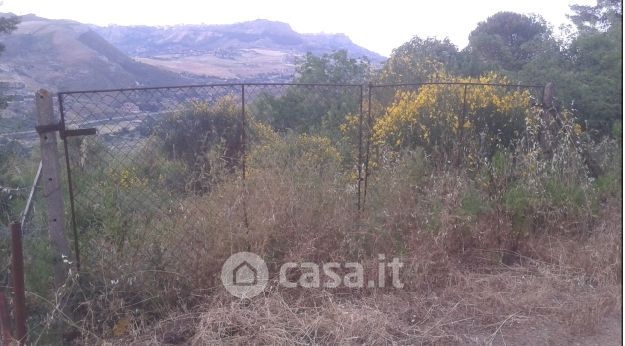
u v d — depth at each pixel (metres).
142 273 4.79
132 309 4.72
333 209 5.69
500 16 19.47
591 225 6.50
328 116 9.22
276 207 5.41
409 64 12.68
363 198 6.01
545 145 7.30
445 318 4.88
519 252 6.15
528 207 6.31
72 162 4.88
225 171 5.48
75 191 4.87
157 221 5.02
